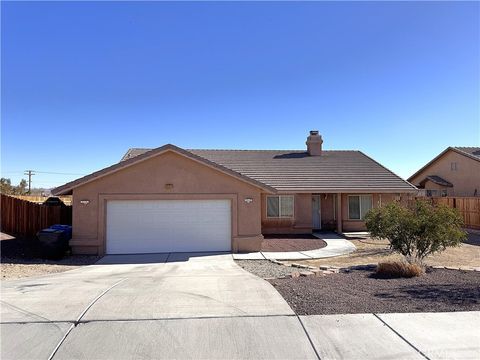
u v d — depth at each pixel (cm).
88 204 1555
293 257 1504
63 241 1491
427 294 777
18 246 1584
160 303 713
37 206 1805
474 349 508
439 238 1170
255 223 1639
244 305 697
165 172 1598
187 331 573
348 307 679
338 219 2294
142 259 1452
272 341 540
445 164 3684
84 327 590
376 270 1055
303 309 670
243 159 2630
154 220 1595
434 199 2853
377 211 1257
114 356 498
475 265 1367
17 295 786
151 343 535
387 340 537
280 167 2523
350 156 2780
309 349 514
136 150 2691
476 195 3284
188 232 1609
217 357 495
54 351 513
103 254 1545
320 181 2348
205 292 804
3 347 525
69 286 887
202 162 1602
